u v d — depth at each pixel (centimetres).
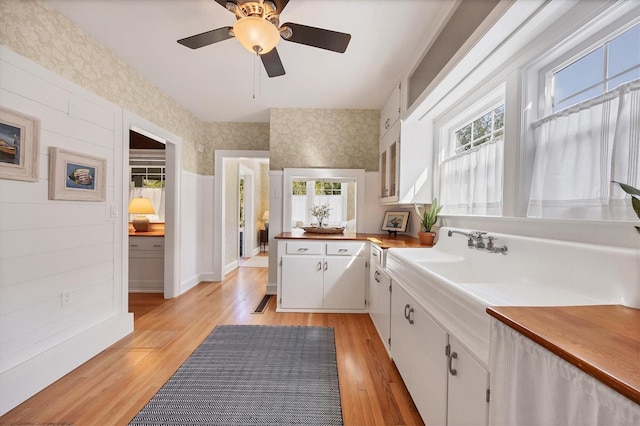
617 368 48
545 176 128
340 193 363
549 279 112
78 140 198
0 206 151
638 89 91
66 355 183
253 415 146
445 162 234
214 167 416
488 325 85
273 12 155
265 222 695
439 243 210
